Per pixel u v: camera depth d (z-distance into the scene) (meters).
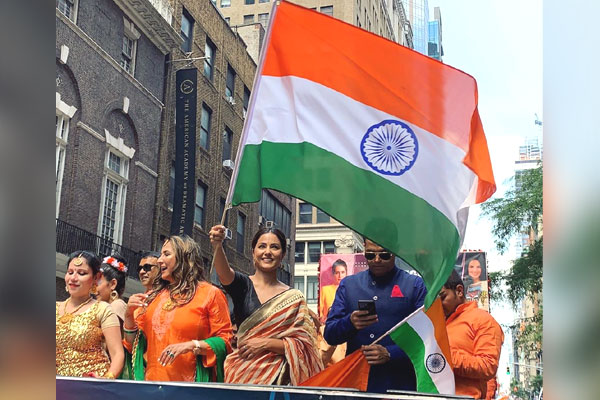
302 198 3.45
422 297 3.75
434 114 3.53
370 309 3.62
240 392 2.35
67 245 12.60
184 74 16.59
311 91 3.58
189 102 16.50
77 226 13.06
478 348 3.92
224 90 20.41
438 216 3.43
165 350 3.46
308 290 28.48
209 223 18.48
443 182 3.46
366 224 3.41
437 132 3.51
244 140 3.54
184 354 3.62
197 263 3.86
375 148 3.49
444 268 3.33
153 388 2.42
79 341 3.77
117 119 14.86
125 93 15.06
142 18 15.58
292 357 3.51
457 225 3.43
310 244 28.33
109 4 14.49
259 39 24.30
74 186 13.07
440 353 3.36
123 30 15.15
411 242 3.39
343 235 28.56
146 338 3.85
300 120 3.55
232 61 21.16
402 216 3.41
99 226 13.94
